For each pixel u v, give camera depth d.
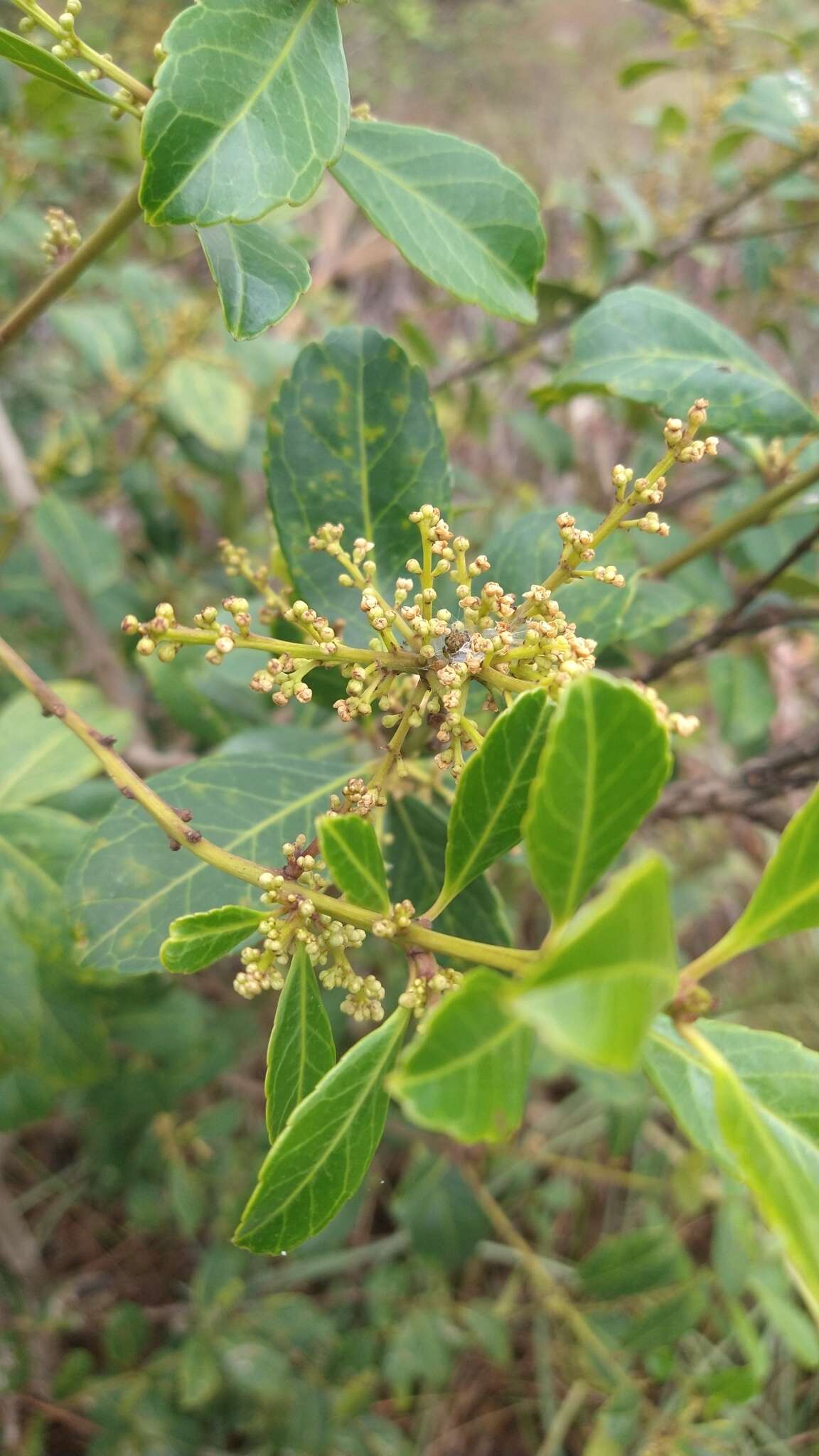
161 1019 0.37
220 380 0.41
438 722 0.17
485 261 0.19
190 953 0.15
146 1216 0.45
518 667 0.17
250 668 0.30
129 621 0.16
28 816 0.27
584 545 0.17
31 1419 0.41
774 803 0.35
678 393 0.26
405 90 0.98
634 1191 0.57
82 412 0.47
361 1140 0.15
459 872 0.16
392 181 0.19
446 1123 0.10
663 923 0.09
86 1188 0.53
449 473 0.23
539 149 0.93
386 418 0.23
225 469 0.44
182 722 0.33
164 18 0.49
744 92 0.37
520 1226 0.56
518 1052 0.10
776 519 0.31
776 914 0.13
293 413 0.23
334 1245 0.44
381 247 0.56
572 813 0.11
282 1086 0.15
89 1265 0.52
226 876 0.21
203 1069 0.40
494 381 0.62
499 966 0.14
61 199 0.54
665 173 0.47
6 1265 0.48
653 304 0.27
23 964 0.26
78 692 0.29
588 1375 0.42
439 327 0.80
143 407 0.43
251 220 0.15
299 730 0.29
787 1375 0.51
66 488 0.46
